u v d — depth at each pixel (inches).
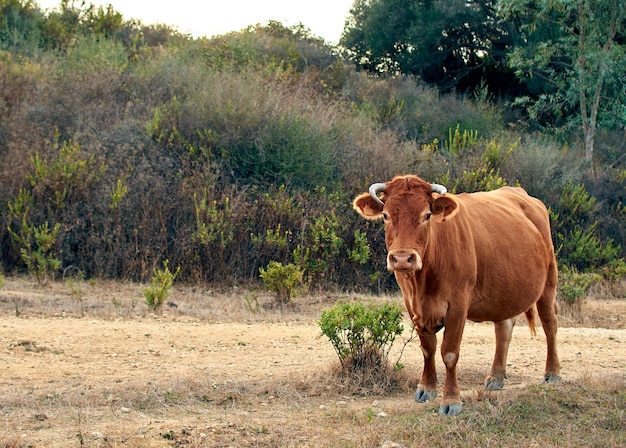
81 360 358.3
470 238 291.6
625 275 757.9
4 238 659.4
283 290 563.2
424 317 284.2
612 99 1107.9
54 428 263.1
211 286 637.9
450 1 1366.9
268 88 815.1
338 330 339.3
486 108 1222.9
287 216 689.6
